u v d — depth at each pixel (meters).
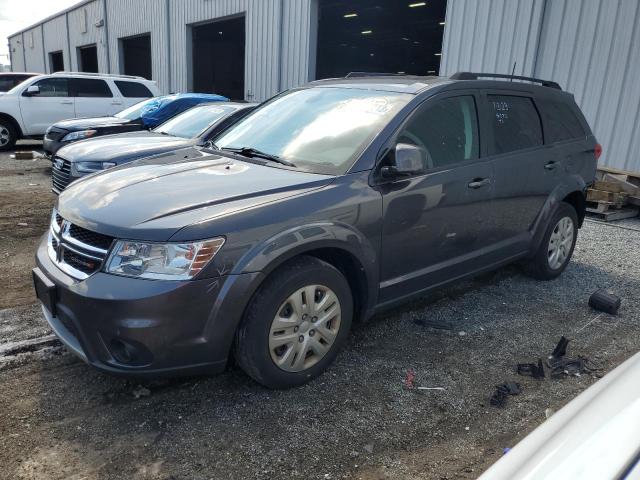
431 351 3.64
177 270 2.59
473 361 3.53
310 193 3.04
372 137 3.41
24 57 42.16
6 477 2.36
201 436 2.68
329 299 3.12
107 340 2.62
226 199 2.87
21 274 4.85
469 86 4.05
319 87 4.32
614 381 1.46
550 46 9.22
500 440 2.74
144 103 10.50
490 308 4.42
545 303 4.56
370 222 3.23
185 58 19.98
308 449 2.62
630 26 8.19
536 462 1.22
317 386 3.16
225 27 24.89
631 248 6.33
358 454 2.59
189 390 3.08
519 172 4.32
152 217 2.71
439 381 3.27
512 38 9.70
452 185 3.71
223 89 31.44
